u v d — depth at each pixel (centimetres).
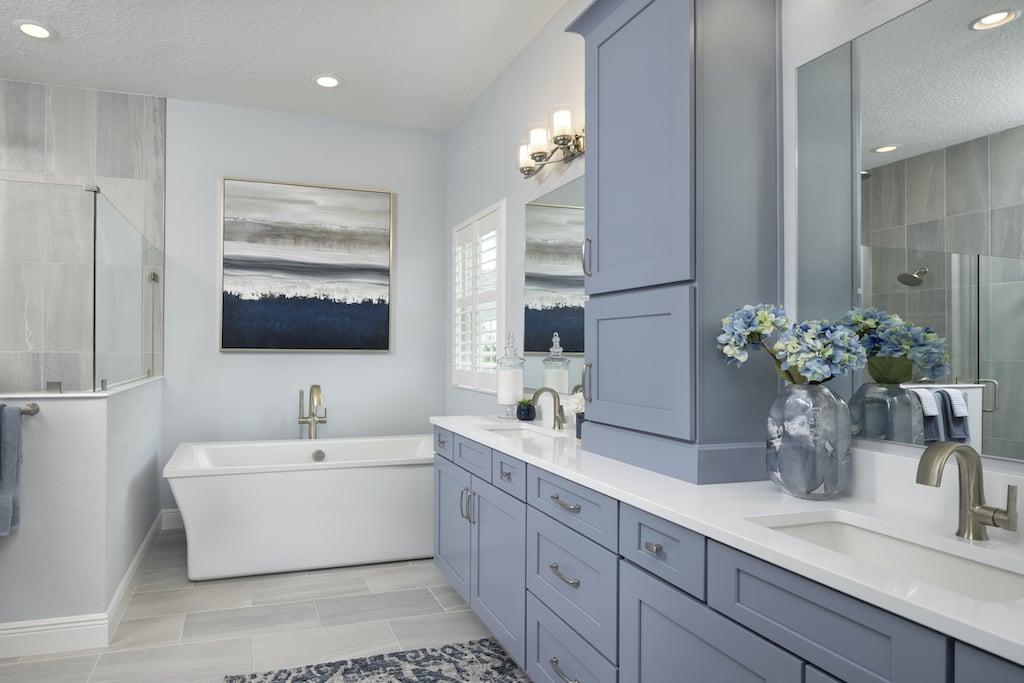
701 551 135
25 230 269
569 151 292
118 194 423
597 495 175
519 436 297
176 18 330
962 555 120
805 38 179
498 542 245
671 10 181
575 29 227
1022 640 77
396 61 379
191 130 439
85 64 382
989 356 135
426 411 490
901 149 154
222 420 443
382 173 483
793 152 181
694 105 175
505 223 378
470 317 438
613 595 167
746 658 122
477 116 434
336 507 362
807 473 152
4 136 402
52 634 257
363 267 474
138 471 347
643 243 192
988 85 136
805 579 109
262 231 450
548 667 204
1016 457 130
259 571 347
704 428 173
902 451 154
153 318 409
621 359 205
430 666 246
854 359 153
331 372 468
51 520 260
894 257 156
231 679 235
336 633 275
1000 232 133
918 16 151
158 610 299
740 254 179
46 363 267
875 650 97
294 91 423
